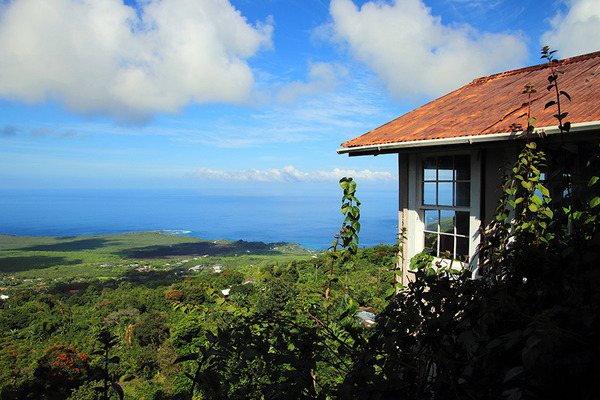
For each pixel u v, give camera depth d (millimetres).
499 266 2355
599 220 1790
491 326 1604
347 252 2719
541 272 1774
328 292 2641
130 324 42688
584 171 3123
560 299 1602
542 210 2650
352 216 2742
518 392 1051
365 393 1661
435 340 1941
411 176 4750
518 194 2943
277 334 2027
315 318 2283
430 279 2271
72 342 34812
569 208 2223
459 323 1793
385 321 2139
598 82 3979
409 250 4746
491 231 3924
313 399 1829
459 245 4309
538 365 1021
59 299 65750
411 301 2254
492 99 4926
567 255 1644
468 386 1413
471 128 3824
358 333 2170
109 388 1744
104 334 1830
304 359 1930
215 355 1764
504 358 1384
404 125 4992
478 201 4051
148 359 29672
